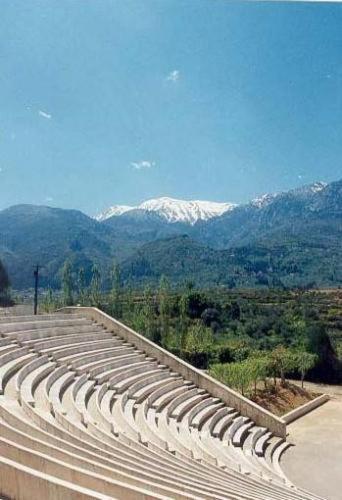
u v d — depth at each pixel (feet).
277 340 235.61
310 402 144.56
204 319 253.65
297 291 447.83
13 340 103.04
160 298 247.09
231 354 187.32
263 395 145.07
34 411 62.08
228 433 103.65
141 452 64.64
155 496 32.94
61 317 133.49
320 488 86.74
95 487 35.40
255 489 62.08
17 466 34.06
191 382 122.52
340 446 109.91
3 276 249.55
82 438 60.80
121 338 134.31
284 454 104.78
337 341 251.80
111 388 102.17
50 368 95.61
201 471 65.26
